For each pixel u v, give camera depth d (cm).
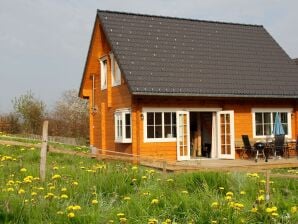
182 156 1959
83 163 1264
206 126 2219
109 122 2184
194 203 641
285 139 2144
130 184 822
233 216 592
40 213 597
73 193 729
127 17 2200
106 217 597
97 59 2336
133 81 1859
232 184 826
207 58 2162
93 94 2423
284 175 860
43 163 945
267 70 2233
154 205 646
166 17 2309
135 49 2033
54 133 3538
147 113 1917
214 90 1983
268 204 630
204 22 2403
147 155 1895
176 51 2123
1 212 586
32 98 3788
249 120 2117
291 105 2225
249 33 2455
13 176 905
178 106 1972
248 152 2080
